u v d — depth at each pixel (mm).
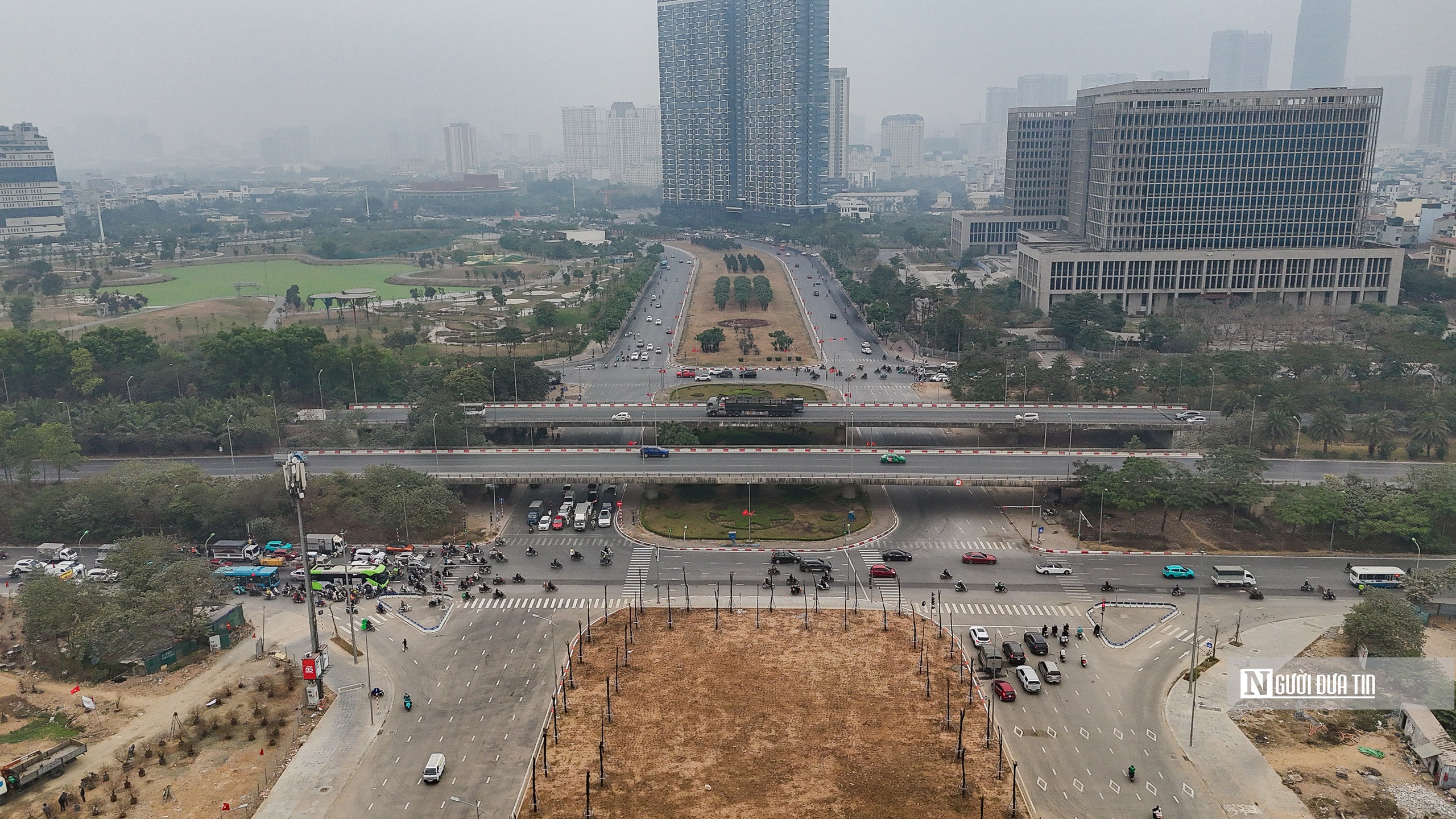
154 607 188625
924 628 199000
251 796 147750
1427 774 151625
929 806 142500
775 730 162125
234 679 183750
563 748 157875
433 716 168875
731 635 196125
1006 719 165625
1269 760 155125
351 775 152500
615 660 186000
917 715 166250
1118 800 144500
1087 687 176750
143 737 165375
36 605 191875
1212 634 196750
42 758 152500
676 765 152750
